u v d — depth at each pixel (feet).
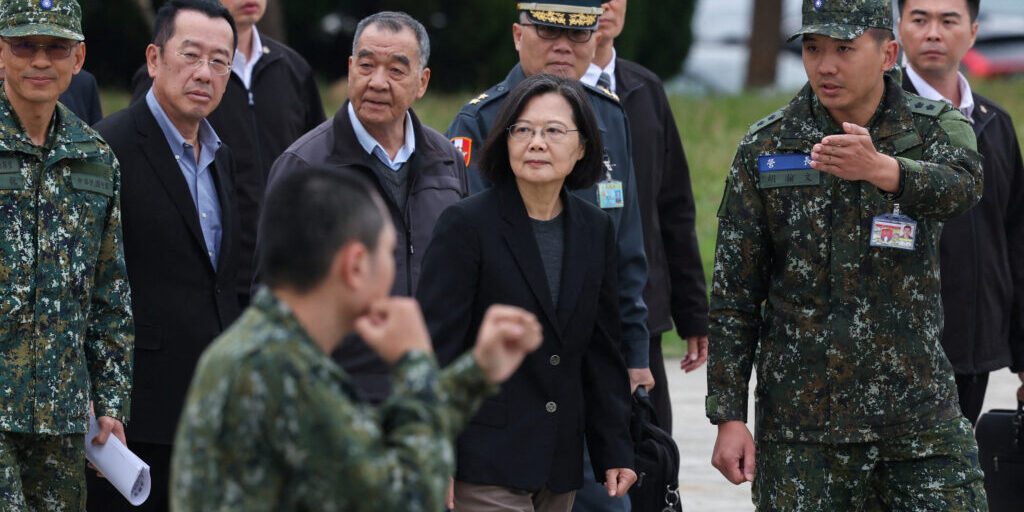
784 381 38.55
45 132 37.88
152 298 41.93
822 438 38.01
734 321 39.55
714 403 39.60
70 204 37.65
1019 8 170.91
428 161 42.22
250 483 21.07
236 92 53.01
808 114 38.40
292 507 21.27
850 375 37.78
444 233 35.94
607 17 50.70
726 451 39.45
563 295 36.06
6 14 36.83
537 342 23.22
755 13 176.45
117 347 38.99
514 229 36.06
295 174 23.02
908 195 35.53
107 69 156.76
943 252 49.47
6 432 36.29
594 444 37.55
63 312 37.27
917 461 37.78
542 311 35.83
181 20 42.88
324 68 163.22
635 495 40.93
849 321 37.73
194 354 42.27
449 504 35.22
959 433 37.83
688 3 170.19
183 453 21.50
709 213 108.06
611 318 37.50
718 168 120.26
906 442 37.73
